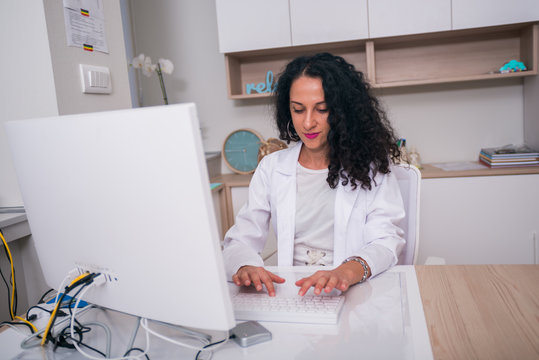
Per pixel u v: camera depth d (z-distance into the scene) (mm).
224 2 2570
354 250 1292
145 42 3051
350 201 1284
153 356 719
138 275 676
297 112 1241
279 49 2666
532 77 2523
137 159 605
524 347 679
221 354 710
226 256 1117
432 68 2740
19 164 775
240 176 2916
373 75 2559
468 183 2391
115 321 862
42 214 777
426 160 2834
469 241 2430
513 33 2631
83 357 736
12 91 1514
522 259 2395
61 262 806
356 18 2461
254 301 883
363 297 908
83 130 645
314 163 1360
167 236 623
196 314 651
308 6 2496
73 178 685
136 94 3008
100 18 1696
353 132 1251
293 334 763
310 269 1103
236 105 3006
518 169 2336
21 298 1604
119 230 663
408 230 1394
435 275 1008
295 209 1348
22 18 1455
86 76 1600
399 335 735
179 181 588
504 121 2725
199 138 578
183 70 3041
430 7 2391
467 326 754
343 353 687
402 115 2816
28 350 778
